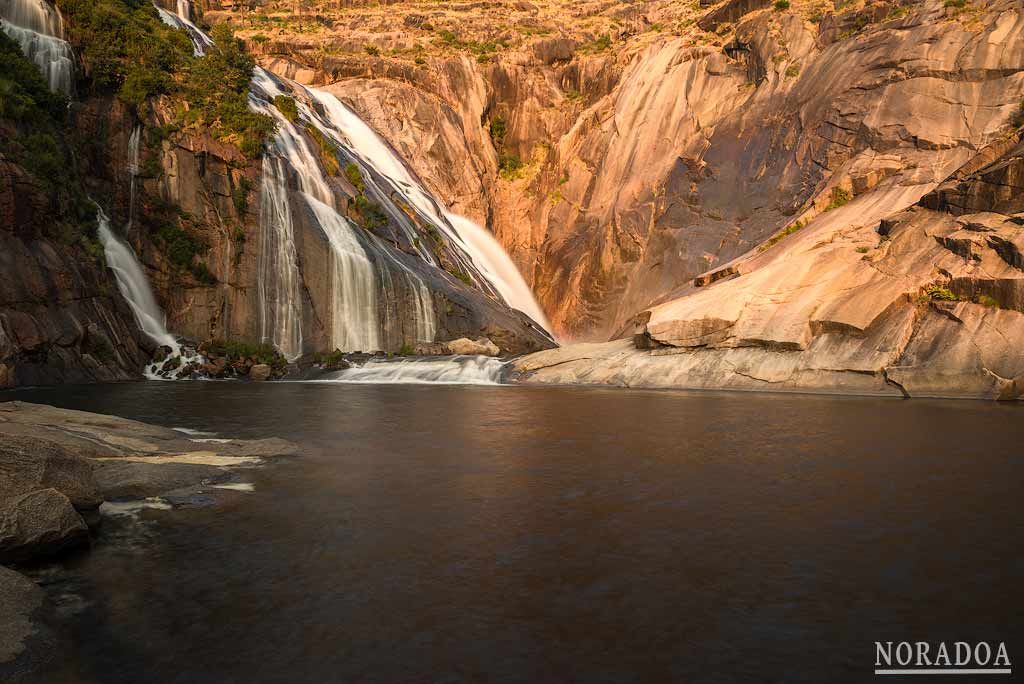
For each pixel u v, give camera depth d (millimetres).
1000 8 40344
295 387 29109
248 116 39312
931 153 37625
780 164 44875
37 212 29750
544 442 15148
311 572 7484
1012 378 22297
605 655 5719
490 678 5383
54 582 7223
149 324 35844
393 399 24047
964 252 25906
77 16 37406
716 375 27719
